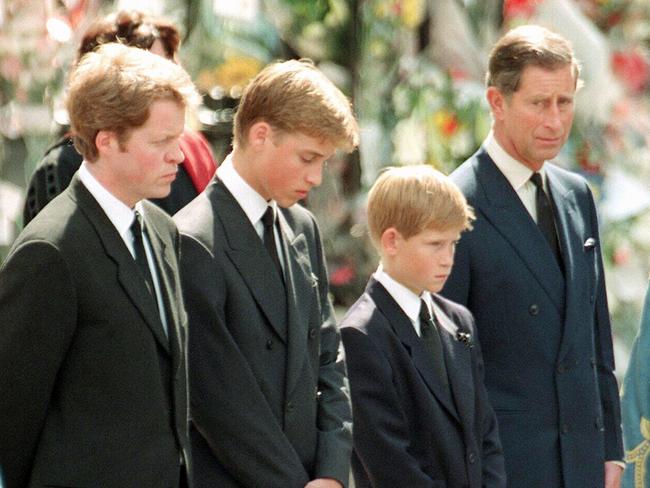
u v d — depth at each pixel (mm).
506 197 17406
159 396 13359
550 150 17281
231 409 14492
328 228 25266
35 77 22719
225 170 15266
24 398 12906
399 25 25016
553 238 17625
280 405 14883
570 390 17328
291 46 25031
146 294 13391
